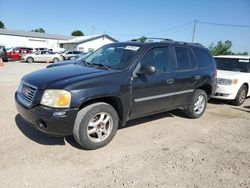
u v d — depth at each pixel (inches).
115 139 175.0
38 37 1841.8
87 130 149.4
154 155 155.6
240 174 140.1
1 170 127.3
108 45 212.1
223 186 127.5
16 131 175.5
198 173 138.1
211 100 339.0
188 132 201.2
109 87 153.4
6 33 1705.2
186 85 210.8
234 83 300.0
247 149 175.2
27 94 150.9
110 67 173.5
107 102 166.1
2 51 937.5
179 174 135.7
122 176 129.9
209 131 207.8
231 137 197.0
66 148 155.3
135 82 168.6
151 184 124.6
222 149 172.4
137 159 148.9
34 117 141.6
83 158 145.0
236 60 344.8
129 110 170.4
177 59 205.0
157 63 187.0
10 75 490.3
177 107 216.8
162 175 133.5
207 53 242.8
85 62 195.0
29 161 137.5
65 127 142.3
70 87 139.9
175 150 165.0
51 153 147.9
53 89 139.0
